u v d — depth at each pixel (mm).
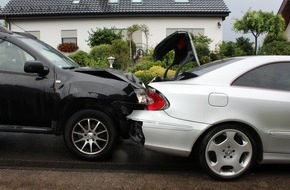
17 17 24922
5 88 5137
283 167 5113
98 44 22828
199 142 4508
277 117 4453
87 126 5164
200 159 4488
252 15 18750
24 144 5969
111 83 5180
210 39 22609
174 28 24516
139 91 5367
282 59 4688
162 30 24500
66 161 5094
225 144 4469
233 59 4859
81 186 4324
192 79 4645
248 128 4488
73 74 5195
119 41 20219
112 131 5137
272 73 4621
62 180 4512
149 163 5113
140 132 4672
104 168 5004
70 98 5043
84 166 5023
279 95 4488
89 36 24203
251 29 19062
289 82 4609
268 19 18719
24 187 4266
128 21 24547
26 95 5129
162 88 4570
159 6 24609
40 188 4242
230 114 4402
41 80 5141
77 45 24812
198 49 17344
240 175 4535
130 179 4586
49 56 5473
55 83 5125
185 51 5711
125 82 5348
